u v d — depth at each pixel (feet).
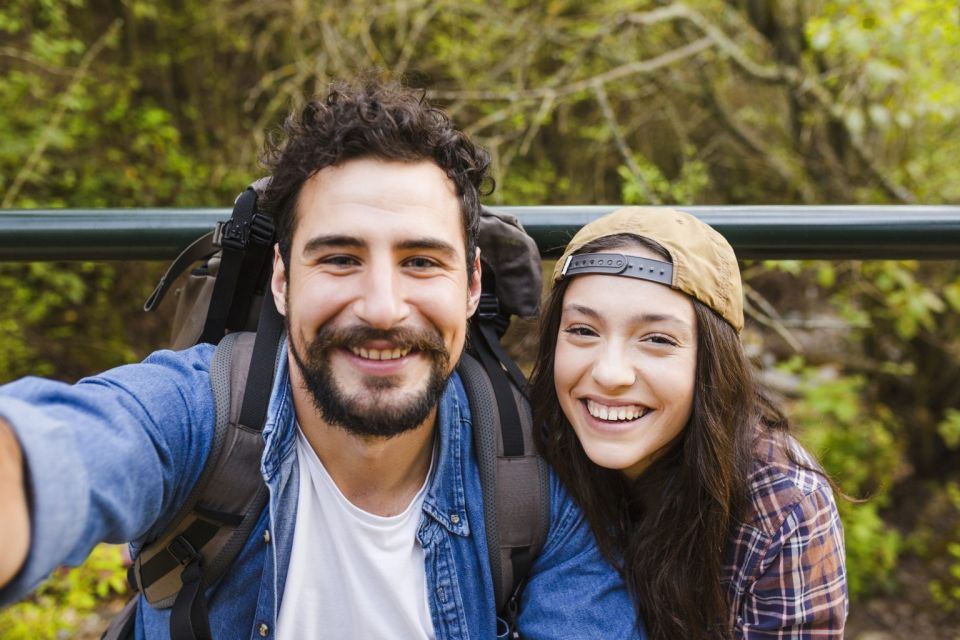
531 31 12.34
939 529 13.58
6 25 12.14
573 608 3.64
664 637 3.69
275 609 3.43
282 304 3.56
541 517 3.70
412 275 3.34
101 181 13.89
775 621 3.70
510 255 3.94
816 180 12.67
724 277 3.63
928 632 11.63
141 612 3.73
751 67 11.53
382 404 3.31
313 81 14.17
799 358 11.75
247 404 3.38
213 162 15.14
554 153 14.49
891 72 9.53
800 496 3.65
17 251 3.91
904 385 14.24
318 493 3.51
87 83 13.89
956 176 12.00
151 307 3.93
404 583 3.56
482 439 3.66
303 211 3.38
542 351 3.88
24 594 2.49
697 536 3.67
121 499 2.83
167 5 15.11
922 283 11.82
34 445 2.45
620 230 3.62
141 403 3.12
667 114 13.25
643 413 3.62
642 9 12.69
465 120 13.92
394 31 13.75
